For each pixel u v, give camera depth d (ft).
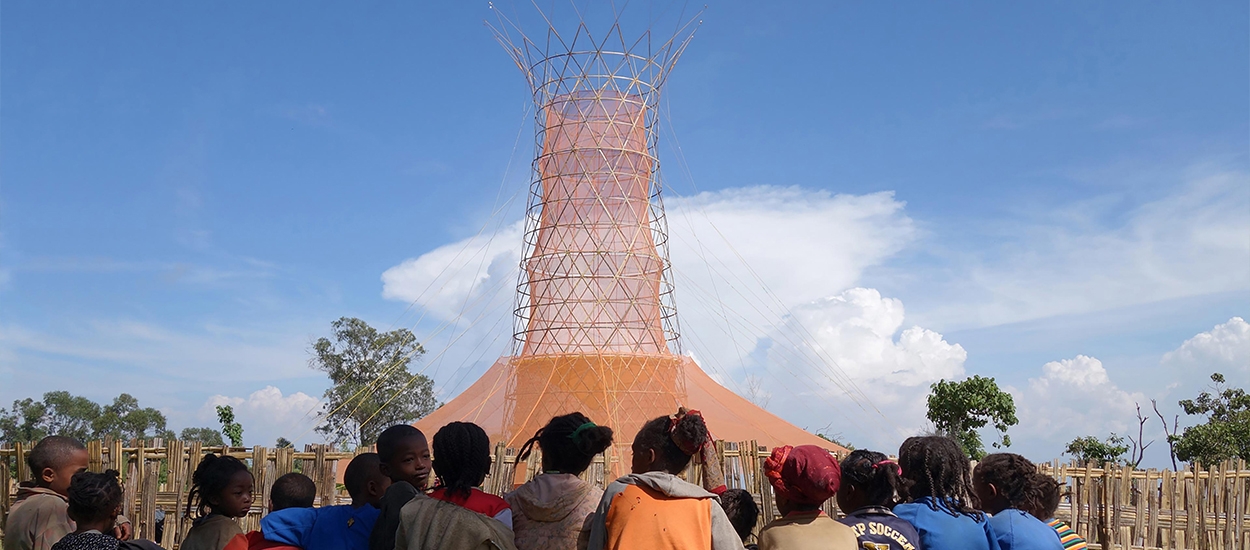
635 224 91.81
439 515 19.77
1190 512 47.83
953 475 22.13
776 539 19.90
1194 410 172.04
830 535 19.75
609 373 84.79
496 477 43.34
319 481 41.70
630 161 92.63
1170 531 47.47
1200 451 131.44
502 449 43.93
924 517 21.52
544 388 84.38
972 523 21.44
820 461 20.11
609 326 87.66
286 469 41.47
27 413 204.95
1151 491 47.70
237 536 23.29
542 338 88.43
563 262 89.81
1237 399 168.96
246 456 41.88
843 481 22.47
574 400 83.35
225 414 104.01
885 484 22.09
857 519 21.24
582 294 88.58
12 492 40.96
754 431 81.61
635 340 88.22
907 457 22.59
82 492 22.49
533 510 21.07
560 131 93.66
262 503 41.04
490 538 19.70
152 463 41.86
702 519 19.25
